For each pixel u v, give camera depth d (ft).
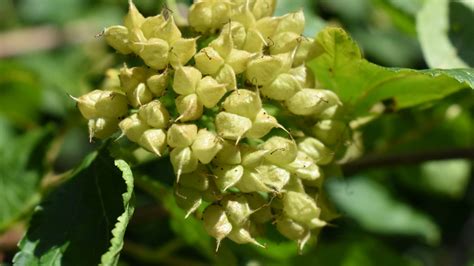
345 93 0.67
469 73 0.62
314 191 0.62
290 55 0.60
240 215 0.58
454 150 0.75
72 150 1.09
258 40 0.60
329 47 0.63
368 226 0.95
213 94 0.57
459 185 0.95
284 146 0.58
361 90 0.67
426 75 0.65
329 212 0.63
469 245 1.19
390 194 0.97
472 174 1.01
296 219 0.60
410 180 0.95
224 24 0.61
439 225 1.00
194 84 0.57
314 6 0.88
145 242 0.91
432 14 0.71
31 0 1.16
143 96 0.58
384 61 0.96
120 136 0.58
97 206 0.62
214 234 0.58
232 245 0.77
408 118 0.82
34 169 0.80
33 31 1.07
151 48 0.58
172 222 0.77
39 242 0.62
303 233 0.61
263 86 0.60
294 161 0.59
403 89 0.67
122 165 0.58
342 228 0.94
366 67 0.64
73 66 1.03
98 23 1.08
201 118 0.59
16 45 1.06
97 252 0.61
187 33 0.64
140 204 0.84
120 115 0.59
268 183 0.58
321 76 0.66
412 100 0.70
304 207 0.60
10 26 1.16
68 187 0.63
